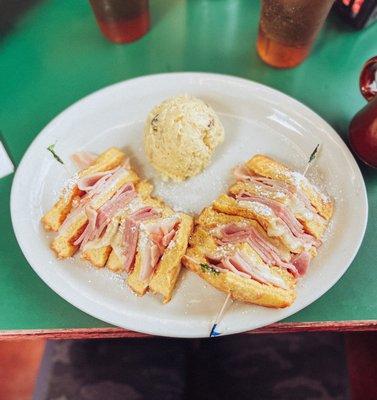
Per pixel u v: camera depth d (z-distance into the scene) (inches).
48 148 12.8
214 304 11.8
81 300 11.7
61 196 13.3
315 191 13.1
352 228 12.3
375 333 17.0
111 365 15.0
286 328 12.0
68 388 14.8
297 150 13.9
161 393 14.6
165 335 11.3
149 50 15.8
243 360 15.1
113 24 14.9
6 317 12.0
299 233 12.5
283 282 11.8
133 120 14.5
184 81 14.5
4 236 13.1
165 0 16.6
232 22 16.2
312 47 15.5
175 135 12.9
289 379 14.8
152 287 11.9
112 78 15.3
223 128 14.0
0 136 14.4
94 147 14.3
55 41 16.0
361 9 15.1
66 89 15.2
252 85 14.3
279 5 13.1
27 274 12.6
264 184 13.3
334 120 14.5
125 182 13.4
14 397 16.5
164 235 12.5
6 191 13.7
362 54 15.5
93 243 12.5
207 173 13.9
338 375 14.9
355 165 13.1
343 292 12.2
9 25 16.3
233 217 13.0
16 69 15.6
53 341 15.4
